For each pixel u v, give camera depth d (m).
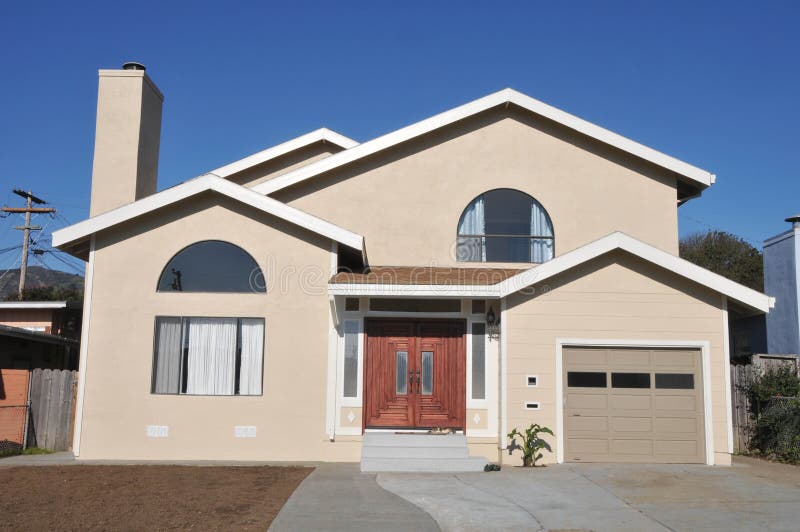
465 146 15.45
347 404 13.40
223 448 13.07
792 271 18.16
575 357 13.06
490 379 13.53
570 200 15.38
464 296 12.88
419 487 10.51
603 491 10.34
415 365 13.73
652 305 13.09
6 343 17.98
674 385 13.05
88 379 13.14
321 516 8.63
